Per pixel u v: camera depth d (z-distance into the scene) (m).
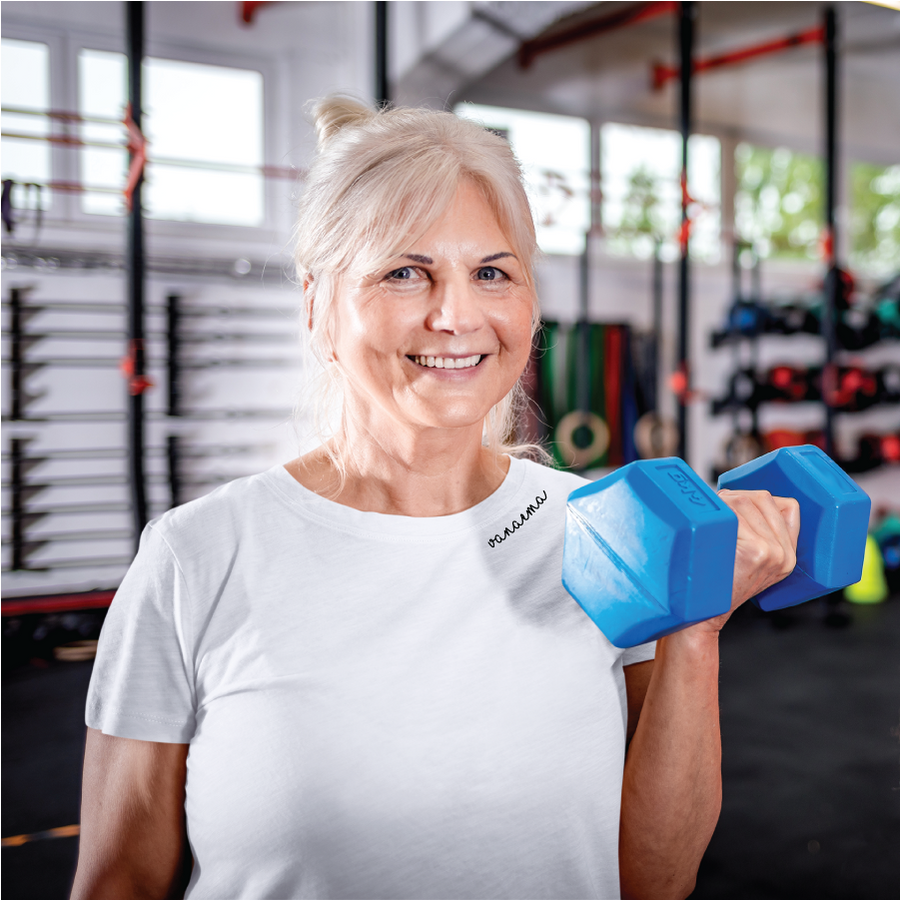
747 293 5.88
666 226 5.58
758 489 0.72
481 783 0.66
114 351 4.30
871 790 2.48
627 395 4.91
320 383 0.79
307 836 0.63
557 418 4.79
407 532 0.71
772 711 3.13
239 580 0.69
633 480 0.61
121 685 0.68
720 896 1.96
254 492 0.73
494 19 3.82
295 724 0.64
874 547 5.01
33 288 3.95
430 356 0.67
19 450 4.07
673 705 0.72
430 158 0.65
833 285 4.51
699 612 0.59
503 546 0.73
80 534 4.14
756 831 2.25
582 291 4.59
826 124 4.44
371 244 0.65
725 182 5.77
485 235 0.66
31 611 3.88
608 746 0.72
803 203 6.14
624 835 0.76
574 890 0.69
